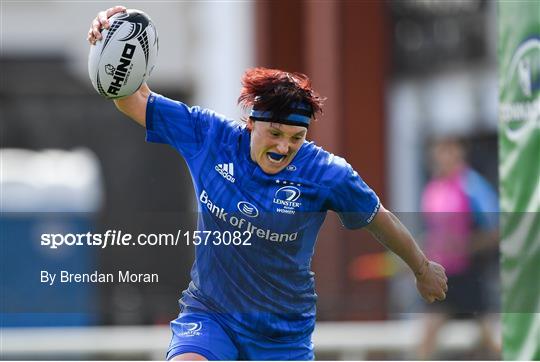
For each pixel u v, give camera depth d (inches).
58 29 2172.7
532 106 604.7
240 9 1706.4
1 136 2133.4
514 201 624.1
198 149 624.4
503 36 632.4
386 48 1546.5
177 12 1971.0
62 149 2090.3
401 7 1999.3
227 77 1722.4
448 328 997.2
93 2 2154.3
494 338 987.9
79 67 2143.2
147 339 986.1
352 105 1499.8
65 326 808.3
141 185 1843.0
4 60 2170.3
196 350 615.5
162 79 1985.7
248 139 618.8
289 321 632.4
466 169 1211.2
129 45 608.7
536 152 603.2
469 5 2022.6
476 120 2028.8
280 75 597.9
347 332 1023.0
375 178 1499.8
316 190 612.7
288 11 1622.8
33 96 2150.6
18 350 943.0
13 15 2167.8
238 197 615.8
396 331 1018.1
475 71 2038.6
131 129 1964.8
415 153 1865.2
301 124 596.1
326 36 1507.1
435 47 2028.8
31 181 1504.7
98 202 1722.4
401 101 1998.0
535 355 613.0
